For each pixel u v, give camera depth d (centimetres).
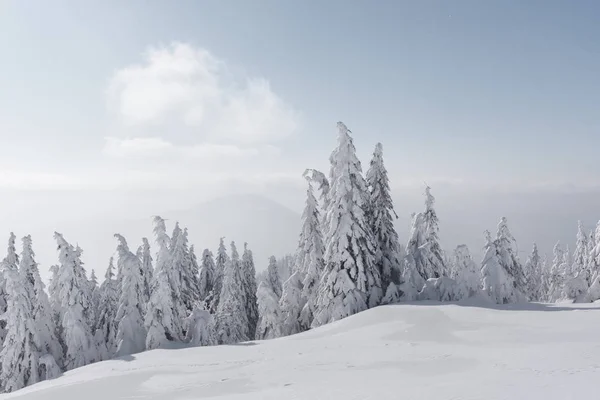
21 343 2742
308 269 3525
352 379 1445
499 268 3148
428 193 3472
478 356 1574
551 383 1153
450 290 2895
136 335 3084
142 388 1592
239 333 3662
